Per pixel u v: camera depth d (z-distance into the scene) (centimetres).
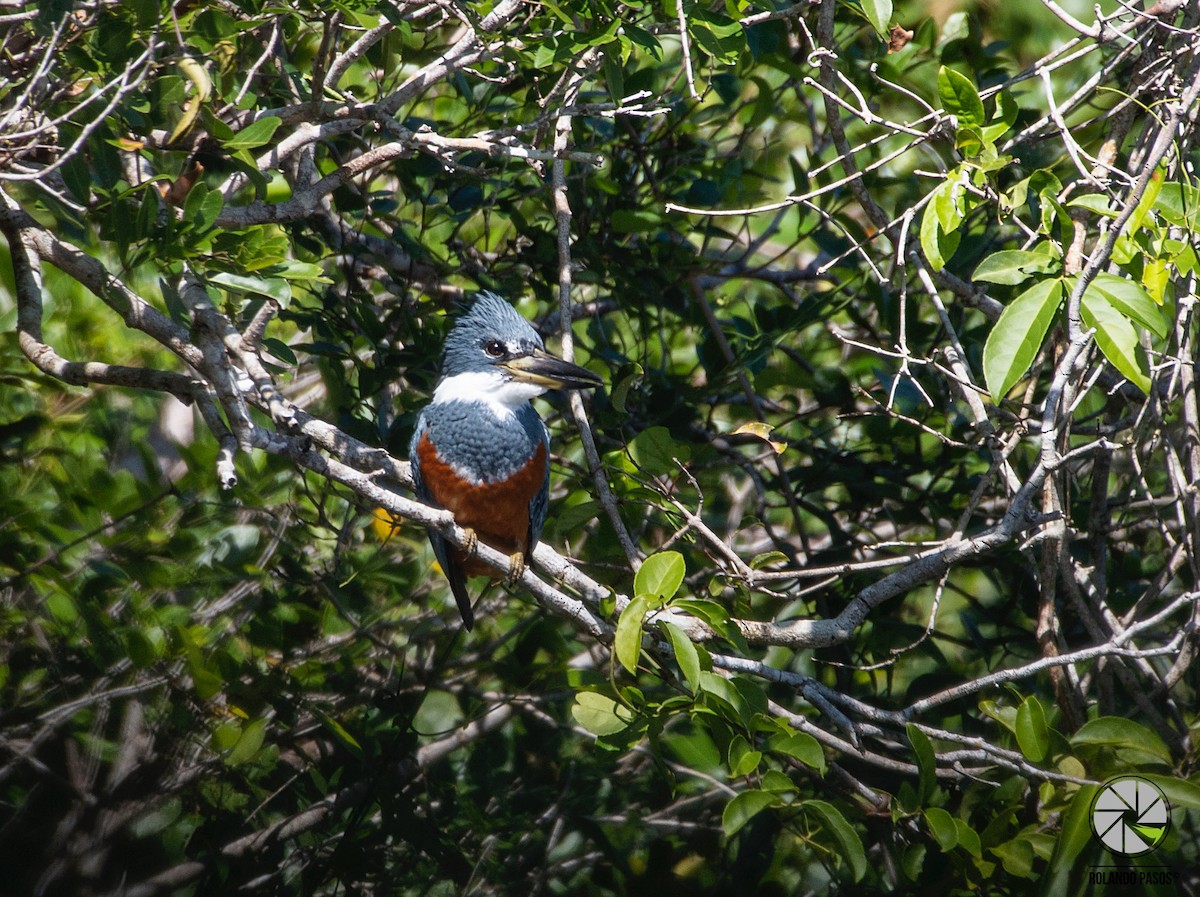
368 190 990
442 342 941
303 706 890
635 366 894
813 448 1034
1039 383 947
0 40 687
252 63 788
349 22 841
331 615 946
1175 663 789
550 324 1116
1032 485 677
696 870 936
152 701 898
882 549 958
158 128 685
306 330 1011
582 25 724
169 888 892
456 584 854
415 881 898
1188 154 726
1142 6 832
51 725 854
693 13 687
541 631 968
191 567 915
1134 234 641
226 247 671
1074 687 794
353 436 911
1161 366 719
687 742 773
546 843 933
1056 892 643
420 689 955
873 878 842
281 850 926
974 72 993
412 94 760
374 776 895
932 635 938
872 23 695
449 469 848
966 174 662
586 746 983
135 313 669
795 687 741
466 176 957
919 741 673
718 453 1025
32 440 983
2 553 873
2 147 641
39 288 706
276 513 952
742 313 1130
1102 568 852
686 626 751
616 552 880
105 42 629
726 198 1077
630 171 1037
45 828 884
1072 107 732
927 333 974
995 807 728
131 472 962
